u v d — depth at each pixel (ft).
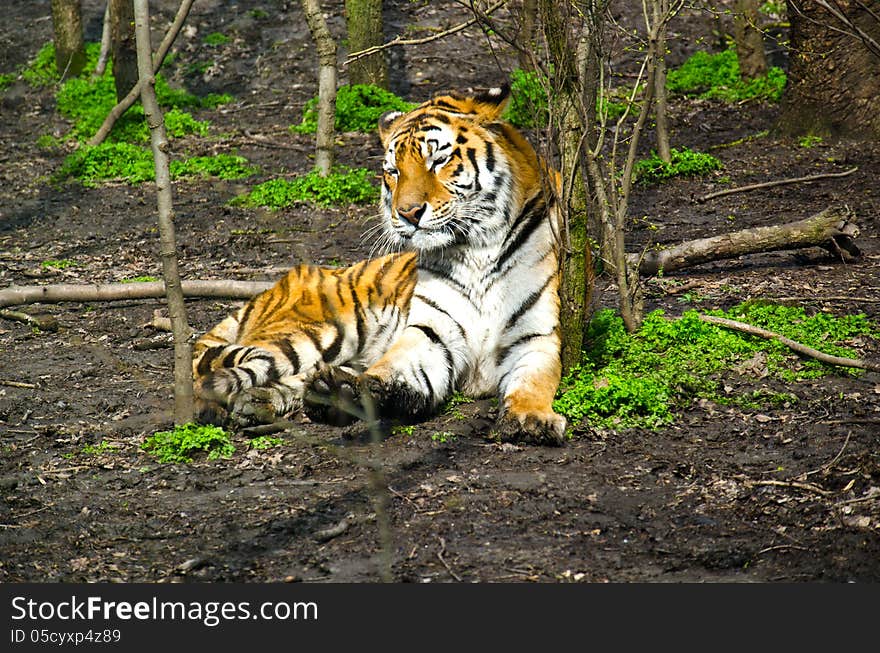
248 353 36.29
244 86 99.04
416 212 34.50
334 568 25.58
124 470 31.94
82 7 115.34
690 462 30.66
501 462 31.19
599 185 39.88
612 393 33.99
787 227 49.65
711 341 39.06
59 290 49.42
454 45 102.42
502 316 35.83
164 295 50.49
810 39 73.10
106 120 84.48
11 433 35.22
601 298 46.06
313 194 70.49
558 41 33.71
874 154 69.10
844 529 26.07
